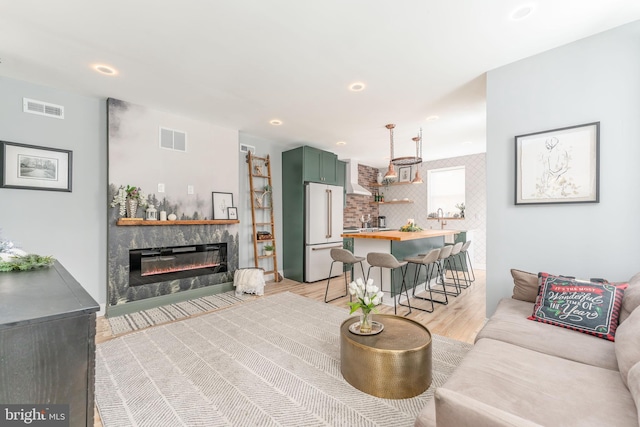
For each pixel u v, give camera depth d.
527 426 0.68
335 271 5.43
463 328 2.91
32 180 2.83
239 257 4.66
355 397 1.75
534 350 1.52
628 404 1.05
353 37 2.14
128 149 3.34
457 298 4.02
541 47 2.29
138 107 3.43
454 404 0.79
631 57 2.00
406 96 3.21
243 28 2.03
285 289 4.50
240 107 3.52
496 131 2.59
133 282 3.38
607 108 2.08
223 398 1.75
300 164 5.16
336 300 3.86
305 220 5.06
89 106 3.20
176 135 3.77
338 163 6.36
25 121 2.81
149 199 3.50
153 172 3.55
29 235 2.83
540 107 2.36
